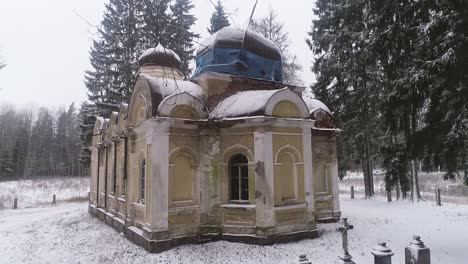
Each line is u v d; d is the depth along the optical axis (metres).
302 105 14.02
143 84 13.95
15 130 79.69
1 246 15.72
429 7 10.94
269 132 13.00
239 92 14.69
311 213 13.89
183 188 13.39
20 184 50.56
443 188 33.56
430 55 10.71
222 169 13.69
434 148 11.12
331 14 27.77
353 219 17.92
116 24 23.50
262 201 12.70
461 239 13.46
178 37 13.81
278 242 12.84
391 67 12.40
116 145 18.50
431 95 11.12
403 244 12.98
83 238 15.91
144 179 14.30
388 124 12.40
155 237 12.30
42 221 21.98
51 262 12.49
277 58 17.08
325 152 17.97
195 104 13.71
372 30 13.48
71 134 78.56
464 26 10.07
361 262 10.80
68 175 75.19
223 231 13.38
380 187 36.28
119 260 11.85
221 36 16.14
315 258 11.27
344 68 26.22
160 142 12.74
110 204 19.19
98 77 33.00
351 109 26.78
